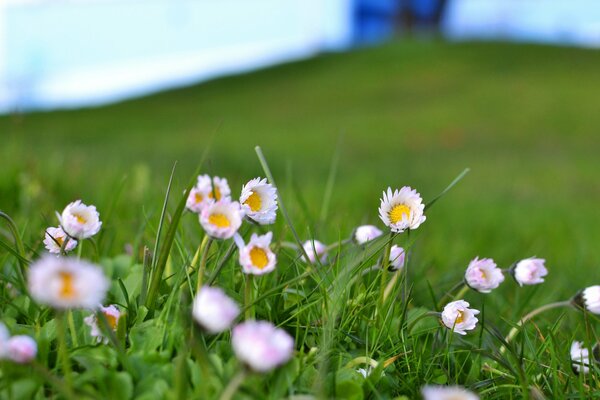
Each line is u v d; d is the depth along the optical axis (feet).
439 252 3.51
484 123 18.81
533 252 3.99
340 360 1.76
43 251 2.16
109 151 9.94
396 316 1.98
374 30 39.09
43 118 22.22
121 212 3.18
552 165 12.05
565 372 1.89
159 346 1.71
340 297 1.83
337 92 24.58
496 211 5.82
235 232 1.66
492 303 2.53
